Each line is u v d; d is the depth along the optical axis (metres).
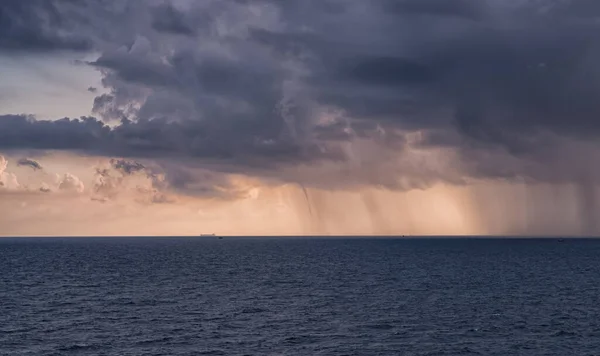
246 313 83.38
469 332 69.12
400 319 77.81
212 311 85.25
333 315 81.25
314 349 60.59
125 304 92.56
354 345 62.47
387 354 58.53
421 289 112.44
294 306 90.19
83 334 68.06
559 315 80.81
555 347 61.88
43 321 76.38
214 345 62.59
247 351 59.78
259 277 140.12
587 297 100.25
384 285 120.00
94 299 98.56
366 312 83.88
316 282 127.31
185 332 69.38
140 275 145.00
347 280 131.25
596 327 72.25
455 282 125.25
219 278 137.75
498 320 76.88
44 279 133.00
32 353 58.81
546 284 120.75
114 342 63.97
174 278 137.50
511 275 141.38
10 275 142.00
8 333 68.38
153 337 66.56
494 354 58.91
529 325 73.38
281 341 64.44
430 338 65.88
